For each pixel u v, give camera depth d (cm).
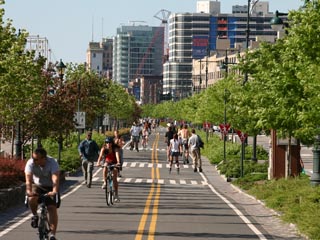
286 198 6066
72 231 4350
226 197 7462
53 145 13088
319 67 4322
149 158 14888
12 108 8719
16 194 5925
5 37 7250
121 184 9044
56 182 3284
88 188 8088
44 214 3312
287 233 4597
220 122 15312
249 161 11194
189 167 12669
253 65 7900
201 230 4562
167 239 4078
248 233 4472
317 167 6125
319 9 4491
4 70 7144
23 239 3925
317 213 4669
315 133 4856
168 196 7388
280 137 7325
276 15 7188
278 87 5338
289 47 5097
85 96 15600
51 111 9556
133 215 5356
